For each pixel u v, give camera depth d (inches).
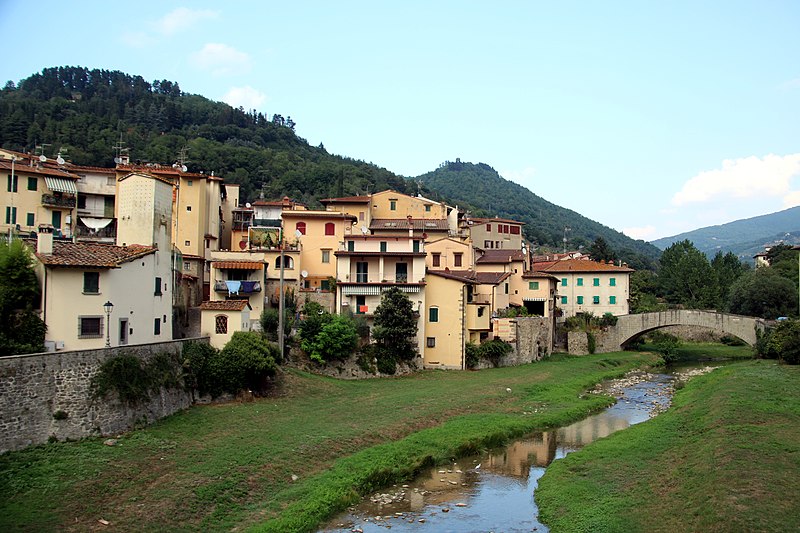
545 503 1460.4
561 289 4685.0
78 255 1807.3
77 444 1457.9
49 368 1441.9
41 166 3403.1
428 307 3061.0
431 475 1688.0
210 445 1606.8
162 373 1787.6
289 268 3238.2
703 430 1867.6
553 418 2260.1
